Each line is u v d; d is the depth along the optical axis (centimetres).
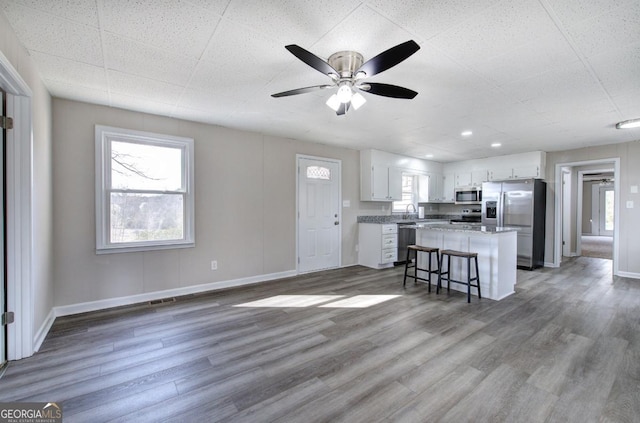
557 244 548
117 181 331
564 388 184
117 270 328
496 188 564
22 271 217
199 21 176
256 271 433
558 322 287
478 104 308
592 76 242
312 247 499
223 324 280
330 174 521
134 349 232
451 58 215
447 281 396
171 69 236
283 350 231
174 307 325
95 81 258
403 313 310
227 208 404
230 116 355
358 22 176
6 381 189
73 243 303
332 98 220
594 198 1109
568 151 536
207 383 189
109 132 320
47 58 219
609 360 216
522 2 156
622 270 477
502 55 211
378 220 598
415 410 164
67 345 238
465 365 210
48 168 275
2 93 210
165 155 360
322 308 325
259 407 167
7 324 213
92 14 169
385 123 380
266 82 260
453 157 623
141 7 163
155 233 353
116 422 155
